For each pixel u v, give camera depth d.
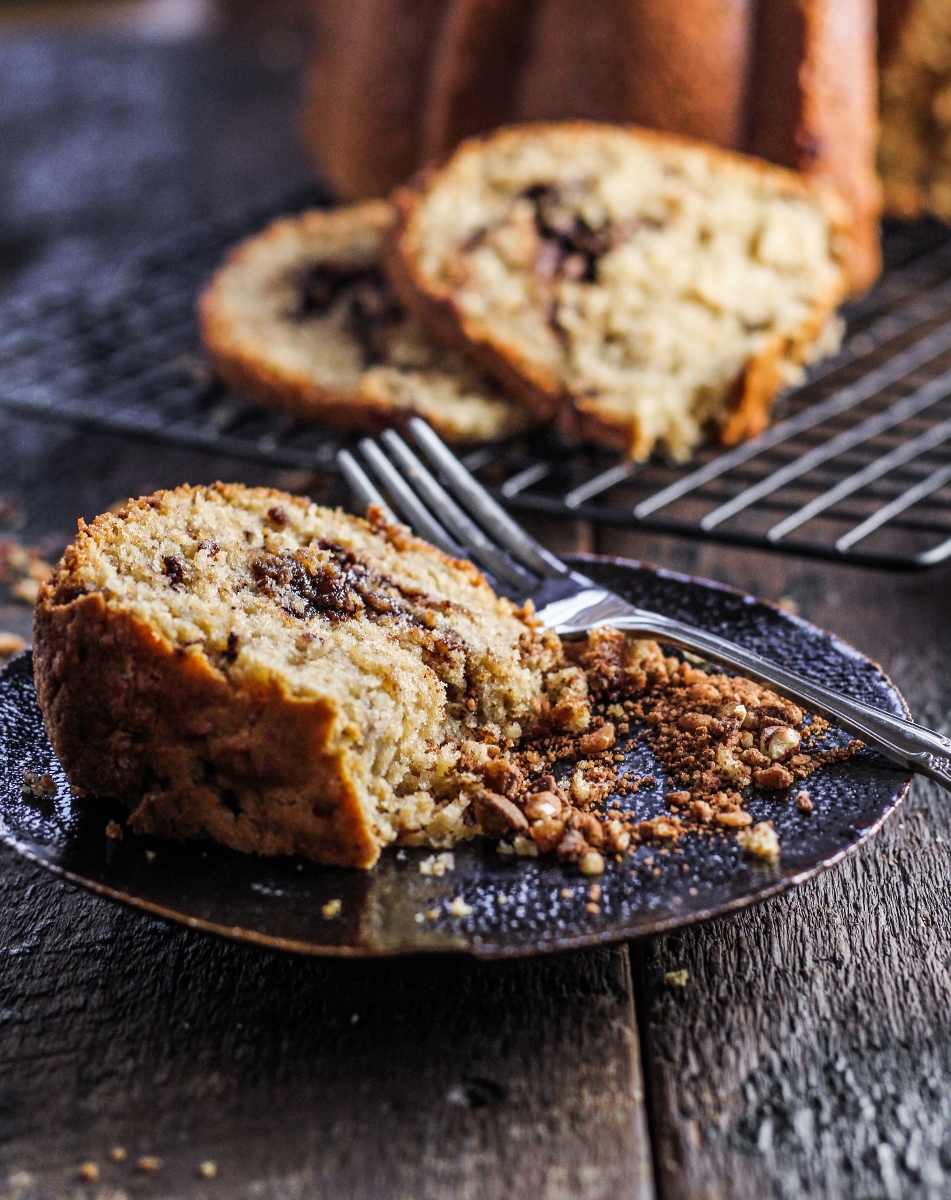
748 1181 0.34
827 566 0.49
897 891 0.39
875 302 0.62
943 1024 0.36
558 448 0.53
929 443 0.52
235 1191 0.34
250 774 0.37
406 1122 0.35
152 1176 0.34
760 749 0.39
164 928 0.39
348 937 0.35
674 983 0.37
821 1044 0.36
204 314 0.56
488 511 0.45
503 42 0.62
